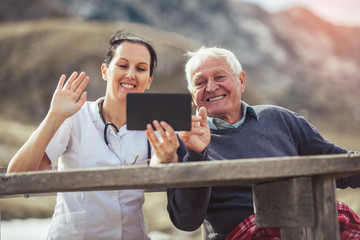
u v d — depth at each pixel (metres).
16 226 9.69
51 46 45.62
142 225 2.97
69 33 47.12
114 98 3.05
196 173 1.73
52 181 1.72
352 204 8.27
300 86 89.62
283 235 2.15
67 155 2.96
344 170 1.78
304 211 1.83
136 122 2.07
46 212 14.26
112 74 3.05
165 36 49.34
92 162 2.89
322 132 69.12
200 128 2.31
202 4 115.06
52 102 2.62
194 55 3.43
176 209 2.61
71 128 2.94
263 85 85.62
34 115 38.94
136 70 3.08
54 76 42.25
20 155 2.60
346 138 61.34
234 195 2.93
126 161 2.92
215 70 3.27
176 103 2.09
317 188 1.84
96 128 2.98
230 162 1.74
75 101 2.66
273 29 114.50
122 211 2.85
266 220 2.06
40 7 70.94
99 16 97.25
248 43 106.19
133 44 3.08
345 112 85.38
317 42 121.75
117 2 103.50
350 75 111.50
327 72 107.69
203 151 2.29
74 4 99.31
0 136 26.75
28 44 46.75
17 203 14.48
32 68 43.09
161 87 39.09
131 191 2.91
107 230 2.82
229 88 3.25
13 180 1.72
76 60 42.41
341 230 2.48
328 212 1.81
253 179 1.83
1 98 40.41
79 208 2.83
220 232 2.93
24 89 41.50
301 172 1.76
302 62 107.94
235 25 110.50
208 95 3.28
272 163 1.75
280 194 1.93
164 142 2.08
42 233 8.98
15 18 68.75
